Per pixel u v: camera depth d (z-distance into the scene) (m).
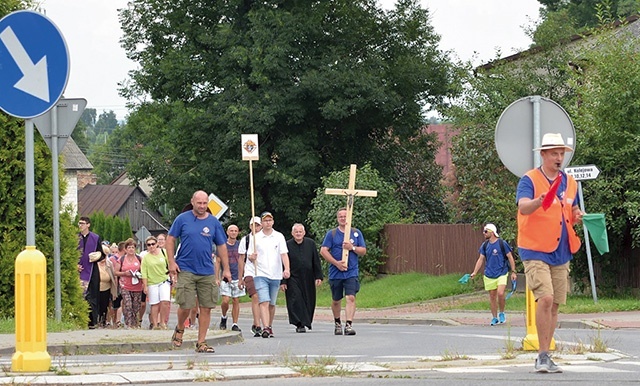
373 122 68.19
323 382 12.73
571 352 16.52
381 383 12.55
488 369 14.16
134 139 74.44
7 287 23.77
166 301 30.81
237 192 66.56
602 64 38.22
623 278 39.88
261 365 14.59
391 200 58.34
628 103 37.75
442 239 53.38
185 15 68.50
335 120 66.62
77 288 25.14
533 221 13.66
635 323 28.66
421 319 36.94
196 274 18.55
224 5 66.31
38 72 13.66
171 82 67.62
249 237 27.20
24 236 23.88
